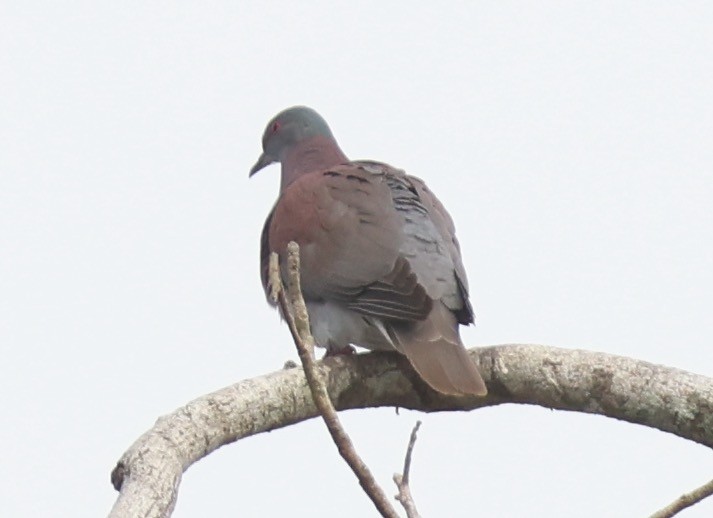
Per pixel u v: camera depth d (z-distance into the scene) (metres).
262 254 12.63
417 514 7.55
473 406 10.65
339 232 11.75
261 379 9.40
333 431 7.05
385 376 10.73
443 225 11.78
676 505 6.93
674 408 9.43
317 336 11.94
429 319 10.91
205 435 8.91
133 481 8.22
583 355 9.84
